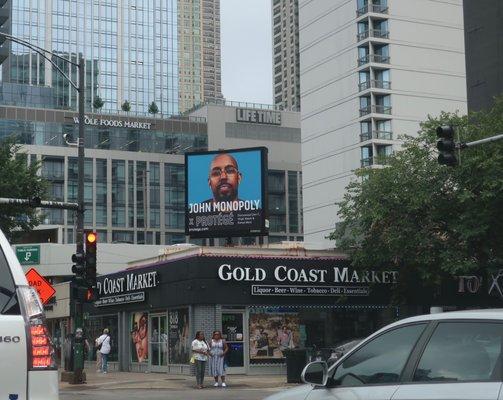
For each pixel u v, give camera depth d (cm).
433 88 8656
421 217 3062
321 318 3169
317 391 632
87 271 2584
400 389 552
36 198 2458
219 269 3000
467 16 5266
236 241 9962
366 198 3084
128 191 12325
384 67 8469
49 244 5350
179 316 3152
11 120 11756
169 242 12475
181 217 12631
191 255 3017
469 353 527
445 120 3102
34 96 12900
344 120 8712
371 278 3234
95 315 3875
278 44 18600
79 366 2678
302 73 9419
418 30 8694
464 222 2897
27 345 464
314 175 9094
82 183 2628
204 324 2970
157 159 12569
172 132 12719
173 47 17438
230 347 3002
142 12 17100
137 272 3431
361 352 615
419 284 3272
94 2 16462
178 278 3094
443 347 546
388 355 587
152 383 2667
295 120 13062
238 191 3572
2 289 477
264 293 3056
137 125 12575
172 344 3194
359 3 8631
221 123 12756
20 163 3506
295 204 12744
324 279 3169
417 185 2991
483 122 3055
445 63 8750
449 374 530
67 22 16050
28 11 15625
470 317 542
